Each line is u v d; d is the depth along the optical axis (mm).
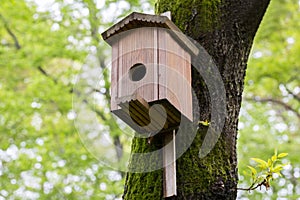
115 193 8430
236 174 3566
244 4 3895
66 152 8805
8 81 9492
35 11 9656
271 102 10539
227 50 3783
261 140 9250
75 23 9531
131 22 3711
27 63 9203
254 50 9930
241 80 3867
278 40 9883
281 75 9664
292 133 10250
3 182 8852
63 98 9062
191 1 3850
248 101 10219
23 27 9516
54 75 9695
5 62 9227
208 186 3396
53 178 8844
